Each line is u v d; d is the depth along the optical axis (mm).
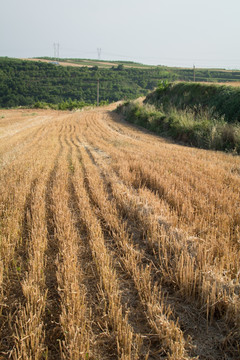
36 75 91938
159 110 28250
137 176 8430
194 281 3258
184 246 3994
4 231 4621
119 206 5930
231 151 12727
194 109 21938
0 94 78188
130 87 91938
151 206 5594
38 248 4000
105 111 45531
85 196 6508
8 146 15227
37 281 3387
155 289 3174
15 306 3109
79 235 4707
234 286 3047
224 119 17047
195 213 5293
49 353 2541
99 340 2652
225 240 4062
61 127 26203
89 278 3637
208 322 2941
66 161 10914
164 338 2613
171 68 115875
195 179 7434
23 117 39844
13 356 2375
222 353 2574
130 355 2408
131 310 3059
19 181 7906
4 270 3723
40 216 5191
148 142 16547
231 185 6973
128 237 4707
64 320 2727
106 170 9367
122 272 3770
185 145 16047
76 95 83250
